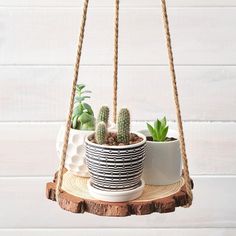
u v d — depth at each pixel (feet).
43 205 4.70
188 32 4.42
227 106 4.52
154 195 3.01
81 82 4.48
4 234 4.73
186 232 4.76
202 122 4.55
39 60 4.46
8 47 4.44
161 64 4.46
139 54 4.44
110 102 4.50
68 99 4.52
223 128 4.56
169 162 3.17
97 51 4.43
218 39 4.43
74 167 3.32
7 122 4.55
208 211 4.71
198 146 4.58
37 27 4.42
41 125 4.56
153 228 4.76
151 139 3.34
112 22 4.40
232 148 4.59
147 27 4.40
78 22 4.42
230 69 4.48
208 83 4.49
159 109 4.52
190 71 4.47
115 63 3.68
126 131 2.96
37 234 4.74
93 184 2.98
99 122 2.96
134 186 2.96
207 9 4.40
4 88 4.50
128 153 2.86
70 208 2.88
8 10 4.40
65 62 4.47
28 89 4.50
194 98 4.51
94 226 4.74
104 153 2.86
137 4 4.37
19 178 4.65
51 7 4.40
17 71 4.48
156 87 4.49
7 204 4.68
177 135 3.43
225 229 4.74
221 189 4.67
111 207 2.82
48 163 4.62
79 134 3.27
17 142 4.58
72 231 4.75
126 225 4.75
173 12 4.40
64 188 3.10
